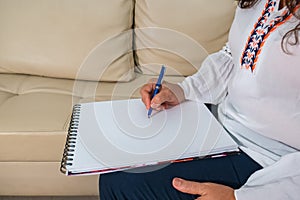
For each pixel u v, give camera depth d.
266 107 0.79
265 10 0.84
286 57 0.73
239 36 0.89
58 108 1.20
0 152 1.16
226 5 1.33
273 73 0.76
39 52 1.38
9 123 1.12
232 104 0.94
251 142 0.85
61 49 1.38
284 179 0.73
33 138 1.12
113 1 1.36
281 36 0.76
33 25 1.37
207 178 0.79
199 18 1.35
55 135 1.12
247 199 0.70
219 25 1.35
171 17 1.36
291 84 0.74
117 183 0.78
